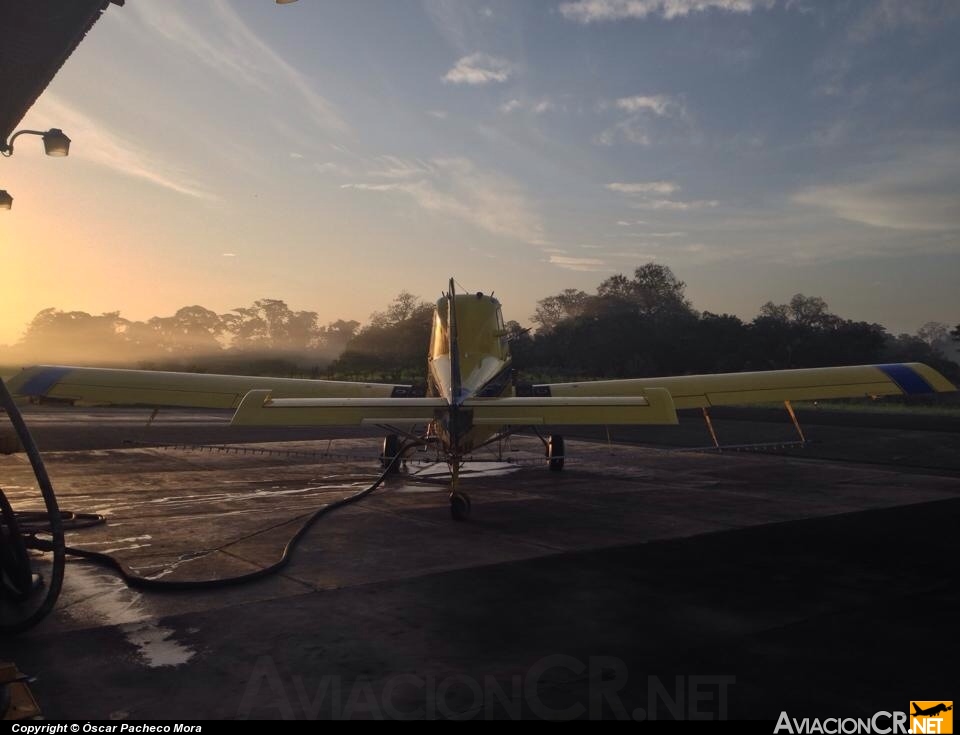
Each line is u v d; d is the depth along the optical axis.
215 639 5.02
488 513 10.05
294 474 14.09
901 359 54.75
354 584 6.43
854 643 4.91
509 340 13.14
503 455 17.38
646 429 24.27
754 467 15.17
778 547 7.88
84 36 5.12
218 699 4.06
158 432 22.69
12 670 4.27
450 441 9.92
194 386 12.18
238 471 14.43
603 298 76.38
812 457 16.73
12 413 5.28
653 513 10.01
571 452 18.03
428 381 12.43
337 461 16.14
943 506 10.47
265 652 4.77
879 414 29.66
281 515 9.75
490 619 5.45
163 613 5.60
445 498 11.40
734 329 58.25
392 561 7.29
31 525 8.73
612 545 8.02
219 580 6.35
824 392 11.56
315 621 5.41
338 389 13.32
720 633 5.11
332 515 9.89
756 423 25.34
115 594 6.12
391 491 12.11
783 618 5.45
